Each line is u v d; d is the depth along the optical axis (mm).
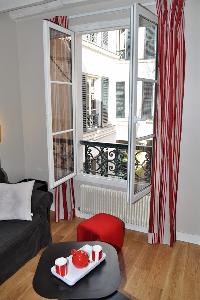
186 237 3197
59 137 3486
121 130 7293
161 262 2805
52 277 1930
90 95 5938
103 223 2881
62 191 3725
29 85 3893
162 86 2740
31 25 3672
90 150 3877
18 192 2900
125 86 6969
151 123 2953
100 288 1827
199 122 2895
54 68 3260
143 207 3326
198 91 2840
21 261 2643
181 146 3018
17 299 2275
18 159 4059
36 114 3928
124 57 6801
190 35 2766
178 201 3160
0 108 3619
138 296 2318
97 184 3688
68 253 2225
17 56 3877
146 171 3156
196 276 2580
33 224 2799
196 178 3025
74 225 3666
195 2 2688
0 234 2562
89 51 5500
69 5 3281
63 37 3277
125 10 3076
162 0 2570
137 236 3344
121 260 2834
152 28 2771
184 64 2752
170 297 2309
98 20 3268
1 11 3471
